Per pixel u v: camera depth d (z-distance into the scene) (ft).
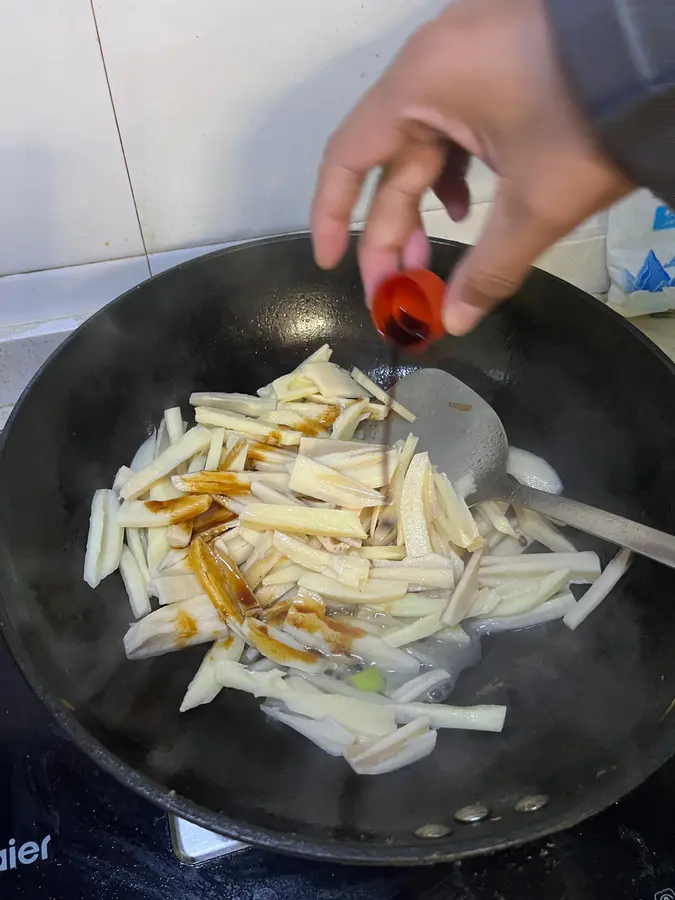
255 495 1.38
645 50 0.58
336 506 1.36
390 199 1.13
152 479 1.35
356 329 1.59
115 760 0.93
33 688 0.97
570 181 0.70
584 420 1.41
